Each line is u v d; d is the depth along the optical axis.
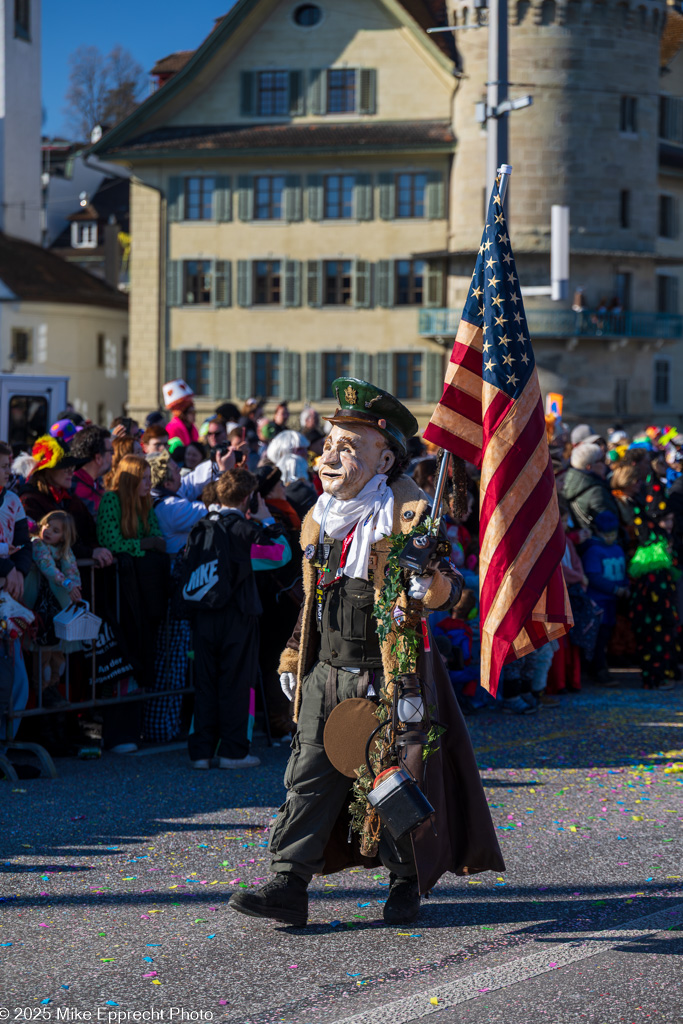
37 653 7.90
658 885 5.58
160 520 8.84
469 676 9.53
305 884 5.02
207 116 45.97
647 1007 4.21
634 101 44.09
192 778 7.63
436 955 4.72
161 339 46.91
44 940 4.87
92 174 72.19
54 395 20.22
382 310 45.09
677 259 45.03
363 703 4.93
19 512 7.63
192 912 5.22
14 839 6.27
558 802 7.03
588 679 11.47
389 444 5.09
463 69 43.44
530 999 4.28
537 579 5.31
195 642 7.90
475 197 43.22
